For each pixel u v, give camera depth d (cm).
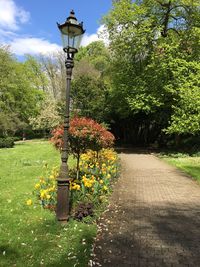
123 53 2775
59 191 689
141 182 1237
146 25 2577
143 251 570
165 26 2797
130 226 700
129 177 1353
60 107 4019
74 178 993
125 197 967
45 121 4869
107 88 3447
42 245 567
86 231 640
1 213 751
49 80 6100
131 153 2702
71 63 704
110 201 905
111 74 3080
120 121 3719
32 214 739
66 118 705
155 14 2750
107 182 1010
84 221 702
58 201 689
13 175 1338
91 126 995
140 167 1712
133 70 2819
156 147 3431
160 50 2619
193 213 813
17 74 4131
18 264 493
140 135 3978
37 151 2673
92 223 698
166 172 1534
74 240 595
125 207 851
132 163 1898
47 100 5197
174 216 784
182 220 753
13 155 2328
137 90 2662
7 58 3953
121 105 2944
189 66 2506
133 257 545
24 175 1335
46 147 3152
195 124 2370
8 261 504
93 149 1041
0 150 2909
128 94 2753
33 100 4488
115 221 730
